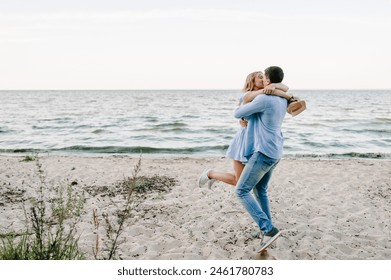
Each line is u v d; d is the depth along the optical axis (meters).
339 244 4.41
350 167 9.83
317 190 7.07
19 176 8.04
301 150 15.62
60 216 3.76
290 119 32.69
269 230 3.80
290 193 6.72
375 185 7.63
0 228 4.69
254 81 3.88
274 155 3.61
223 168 9.48
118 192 6.70
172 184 7.39
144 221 5.13
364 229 5.01
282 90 3.68
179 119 32.38
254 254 4.09
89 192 6.69
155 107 54.69
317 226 4.99
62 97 112.06
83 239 4.41
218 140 18.97
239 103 3.96
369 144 17.50
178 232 4.73
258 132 3.63
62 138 19.77
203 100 86.00
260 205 4.04
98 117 34.41
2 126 25.98
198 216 5.35
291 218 5.30
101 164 10.02
